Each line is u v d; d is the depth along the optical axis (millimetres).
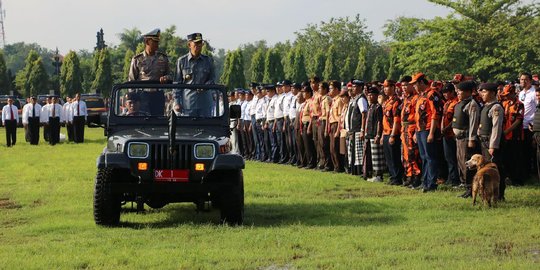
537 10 64875
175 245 9672
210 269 8305
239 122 26406
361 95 18531
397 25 83188
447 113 15625
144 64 13008
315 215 12211
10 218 12594
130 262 8680
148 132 11438
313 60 96688
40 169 21234
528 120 17094
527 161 17188
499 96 16016
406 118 15875
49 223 11711
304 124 21500
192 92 12109
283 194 15086
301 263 8547
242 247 9523
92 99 54500
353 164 18844
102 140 38156
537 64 61906
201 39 12664
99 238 10258
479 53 62875
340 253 9031
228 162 10789
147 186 10859
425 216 11859
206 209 12383
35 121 34625
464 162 14258
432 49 63344
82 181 17891
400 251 9117
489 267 8086
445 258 8727
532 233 10164
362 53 88750
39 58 82812
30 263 8656
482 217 11641
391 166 16734
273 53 79938
